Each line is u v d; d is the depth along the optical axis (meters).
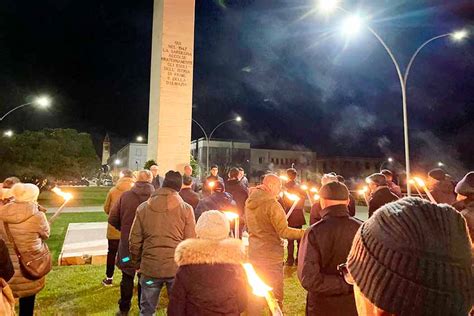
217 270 2.58
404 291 0.84
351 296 2.64
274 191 4.29
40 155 33.97
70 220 14.77
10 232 3.68
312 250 2.76
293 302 5.68
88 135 38.56
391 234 0.89
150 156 13.06
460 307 0.82
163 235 3.93
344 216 2.82
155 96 12.80
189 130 12.53
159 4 12.88
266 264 4.16
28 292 3.78
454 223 0.88
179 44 12.61
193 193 6.59
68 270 7.20
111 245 6.18
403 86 13.97
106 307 5.33
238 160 70.12
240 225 7.48
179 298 2.59
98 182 56.53
